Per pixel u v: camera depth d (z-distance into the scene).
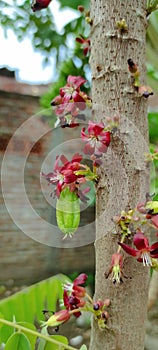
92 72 0.42
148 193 0.41
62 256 2.54
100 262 0.41
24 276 2.46
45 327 0.46
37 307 0.57
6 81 2.21
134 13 0.41
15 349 0.44
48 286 0.58
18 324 0.46
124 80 0.40
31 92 2.19
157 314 1.90
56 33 1.20
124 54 0.41
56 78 1.03
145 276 0.41
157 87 0.99
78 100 0.42
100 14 0.41
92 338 0.42
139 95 0.40
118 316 0.40
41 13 1.18
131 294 0.40
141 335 0.41
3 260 2.42
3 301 0.56
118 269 0.39
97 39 0.41
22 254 2.48
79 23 1.02
